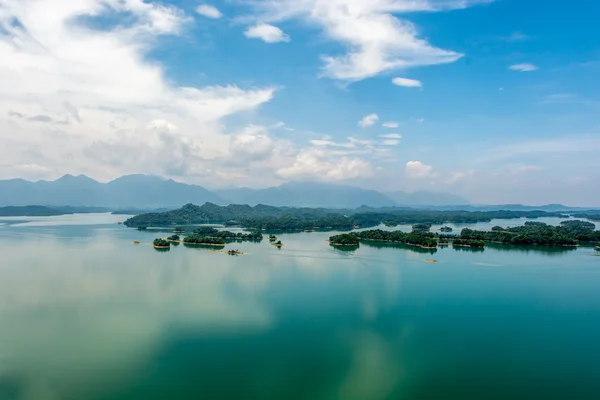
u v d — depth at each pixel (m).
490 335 105.50
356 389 78.44
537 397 76.44
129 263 199.62
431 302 133.12
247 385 79.50
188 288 147.62
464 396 76.50
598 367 88.19
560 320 116.75
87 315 117.00
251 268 188.25
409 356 92.62
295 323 112.38
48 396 75.12
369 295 140.50
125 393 76.25
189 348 95.56
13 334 102.75
